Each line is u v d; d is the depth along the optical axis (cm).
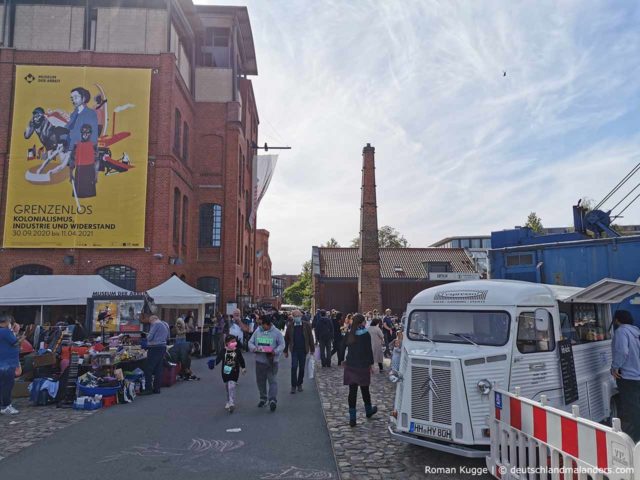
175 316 2352
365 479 532
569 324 672
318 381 1236
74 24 2355
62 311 2072
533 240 1270
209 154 2920
